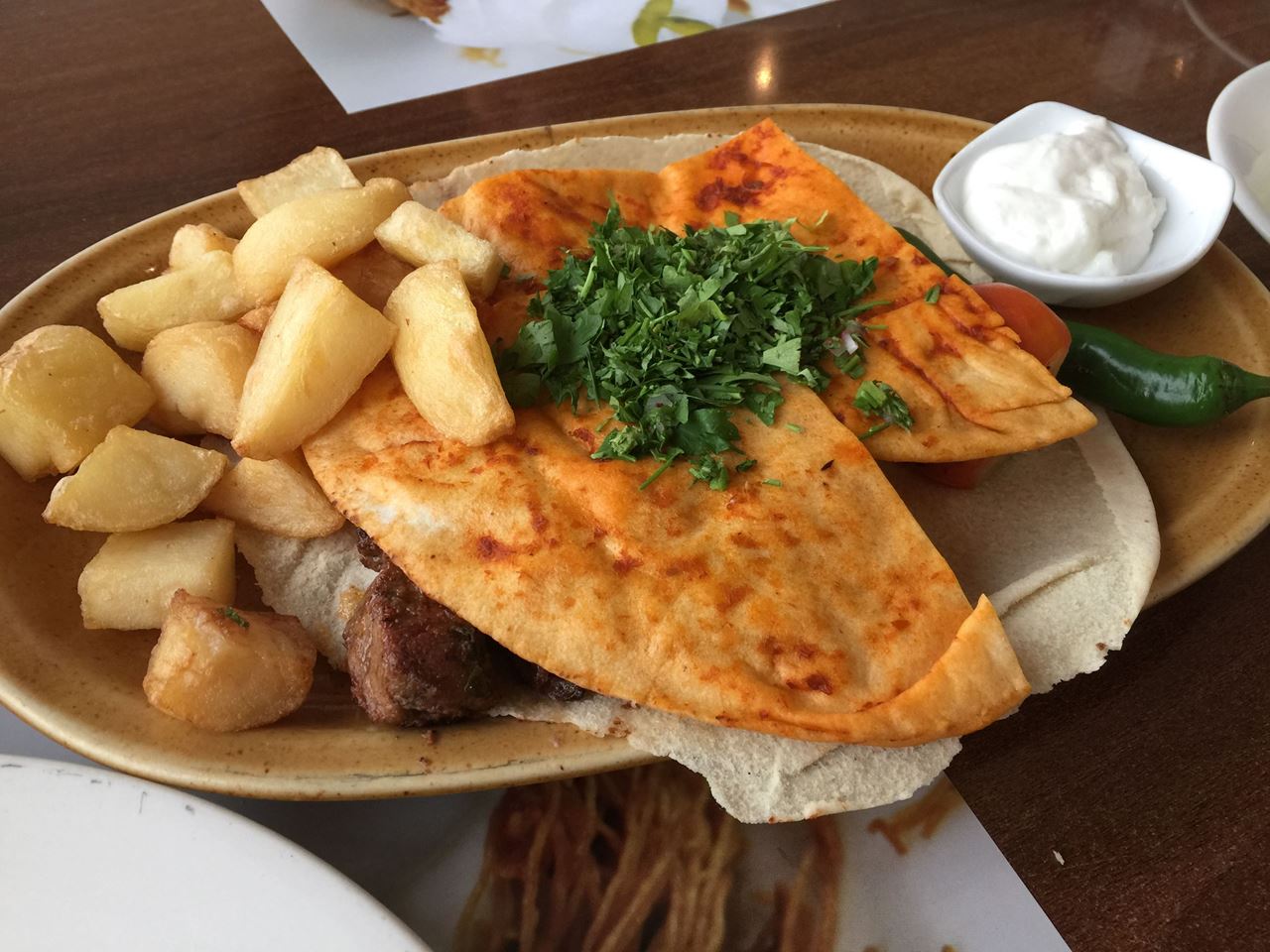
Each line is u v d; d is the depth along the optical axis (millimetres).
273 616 253
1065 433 275
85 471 251
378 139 399
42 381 261
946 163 398
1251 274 350
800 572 241
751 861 231
